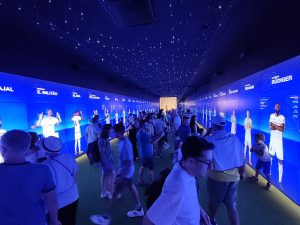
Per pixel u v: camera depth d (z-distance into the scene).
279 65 4.14
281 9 3.87
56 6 3.81
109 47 6.56
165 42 6.23
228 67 8.50
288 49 3.74
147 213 1.27
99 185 5.29
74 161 2.53
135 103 19.83
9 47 4.85
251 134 5.80
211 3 3.88
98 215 3.51
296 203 3.70
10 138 1.58
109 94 12.38
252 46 5.59
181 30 5.27
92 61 8.34
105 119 11.42
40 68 6.02
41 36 5.35
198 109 19.55
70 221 2.39
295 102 3.62
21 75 5.23
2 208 1.46
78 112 8.37
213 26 5.03
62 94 7.20
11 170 1.52
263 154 4.67
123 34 5.41
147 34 5.48
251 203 4.02
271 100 4.55
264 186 4.79
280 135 4.21
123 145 3.51
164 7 4.02
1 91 4.57
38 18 4.30
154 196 1.91
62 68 7.27
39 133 5.86
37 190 1.57
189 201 1.28
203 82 15.83
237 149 2.71
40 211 1.58
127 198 4.39
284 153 4.06
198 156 1.27
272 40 4.45
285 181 4.05
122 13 3.85
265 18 4.30
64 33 5.21
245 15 4.32
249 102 5.94
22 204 1.49
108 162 4.36
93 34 5.35
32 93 5.62
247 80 6.10
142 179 5.09
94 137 6.50
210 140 2.72
